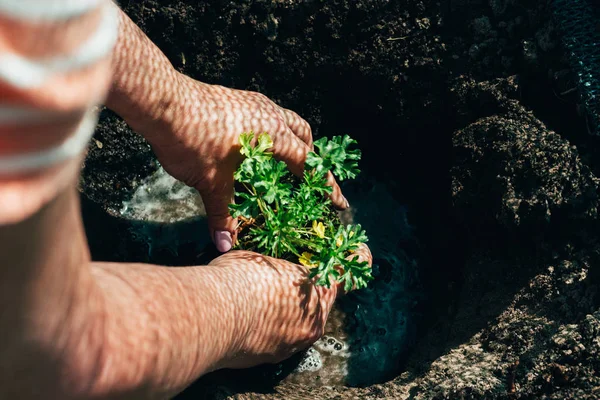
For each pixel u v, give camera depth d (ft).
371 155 3.06
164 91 2.39
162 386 1.79
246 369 2.69
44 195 0.66
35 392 1.23
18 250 0.77
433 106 2.87
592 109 2.59
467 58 2.80
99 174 2.94
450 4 2.82
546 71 2.70
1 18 0.55
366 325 2.83
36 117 0.61
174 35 2.90
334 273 2.49
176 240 2.90
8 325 0.97
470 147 2.75
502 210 2.61
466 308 2.66
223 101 2.54
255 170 2.47
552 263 2.54
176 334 1.82
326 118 3.02
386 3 2.83
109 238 2.87
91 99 0.63
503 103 2.74
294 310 2.50
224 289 2.20
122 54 2.30
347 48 2.89
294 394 2.63
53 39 0.58
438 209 2.92
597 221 2.52
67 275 1.00
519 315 2.52
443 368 2.50
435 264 2.90
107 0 0.64
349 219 2.99
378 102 2.94
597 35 2.64
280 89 2.97
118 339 1.50
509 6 2.77
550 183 2.56
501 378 2.38
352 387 2.72
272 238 2.54
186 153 2.49
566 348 2.35
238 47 2.92
